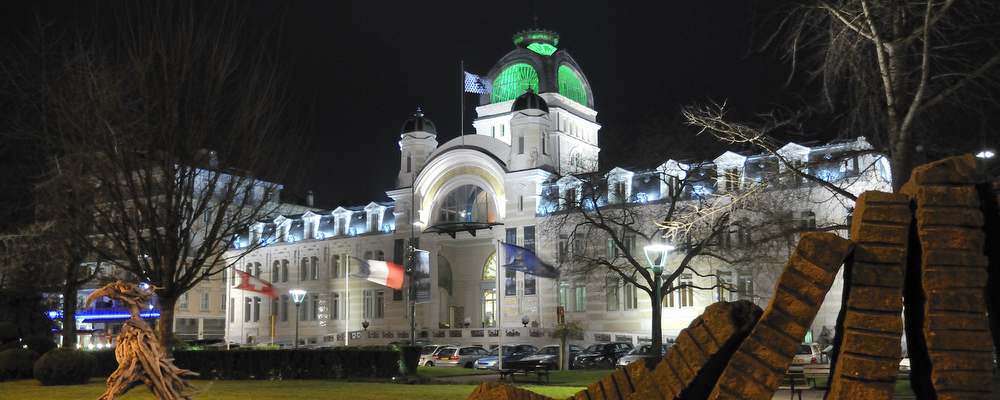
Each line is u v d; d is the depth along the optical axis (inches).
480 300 3048.7
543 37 3297.2
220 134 1071.6
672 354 266.7
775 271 2089.1
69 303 1635.1
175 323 3567.9
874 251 247.0
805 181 1653.5
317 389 987.3
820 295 246.4
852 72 799.7
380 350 1362.0
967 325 239.9
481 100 3284.9
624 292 2588.6
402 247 3036.4
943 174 251.4
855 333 241.8
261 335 3408.0
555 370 1769.2
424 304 2967.5
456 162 2935.5
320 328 3267.7
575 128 3248.0
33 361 1240.2
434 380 1353.3
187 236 1042.7
